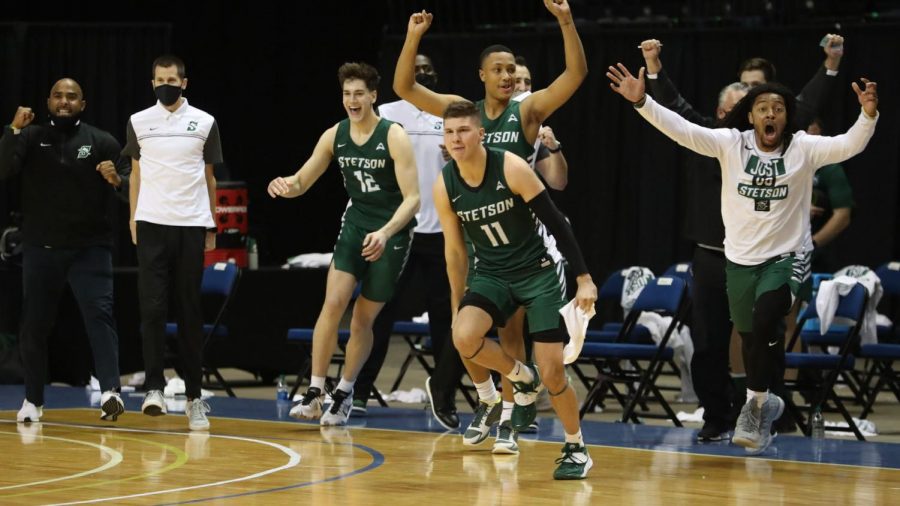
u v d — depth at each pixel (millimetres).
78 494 8953
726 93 12297
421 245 14172
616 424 13438
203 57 28125
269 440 11977
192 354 12852
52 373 18141
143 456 10883
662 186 23109
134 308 18312
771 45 22281
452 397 12953
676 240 23109
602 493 9227
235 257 19266
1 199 23078
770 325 10781
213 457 10844
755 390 11016
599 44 23234
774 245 10977
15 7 26719
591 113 23422
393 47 24484
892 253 21688
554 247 10172
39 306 13344
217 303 18719
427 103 12359
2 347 17734
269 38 28438
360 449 11406
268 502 8672
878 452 11461
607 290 17422
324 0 28578
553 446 11711
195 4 27969
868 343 15805
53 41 23625
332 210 28594
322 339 12773
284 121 28703
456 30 25156
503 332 11086
